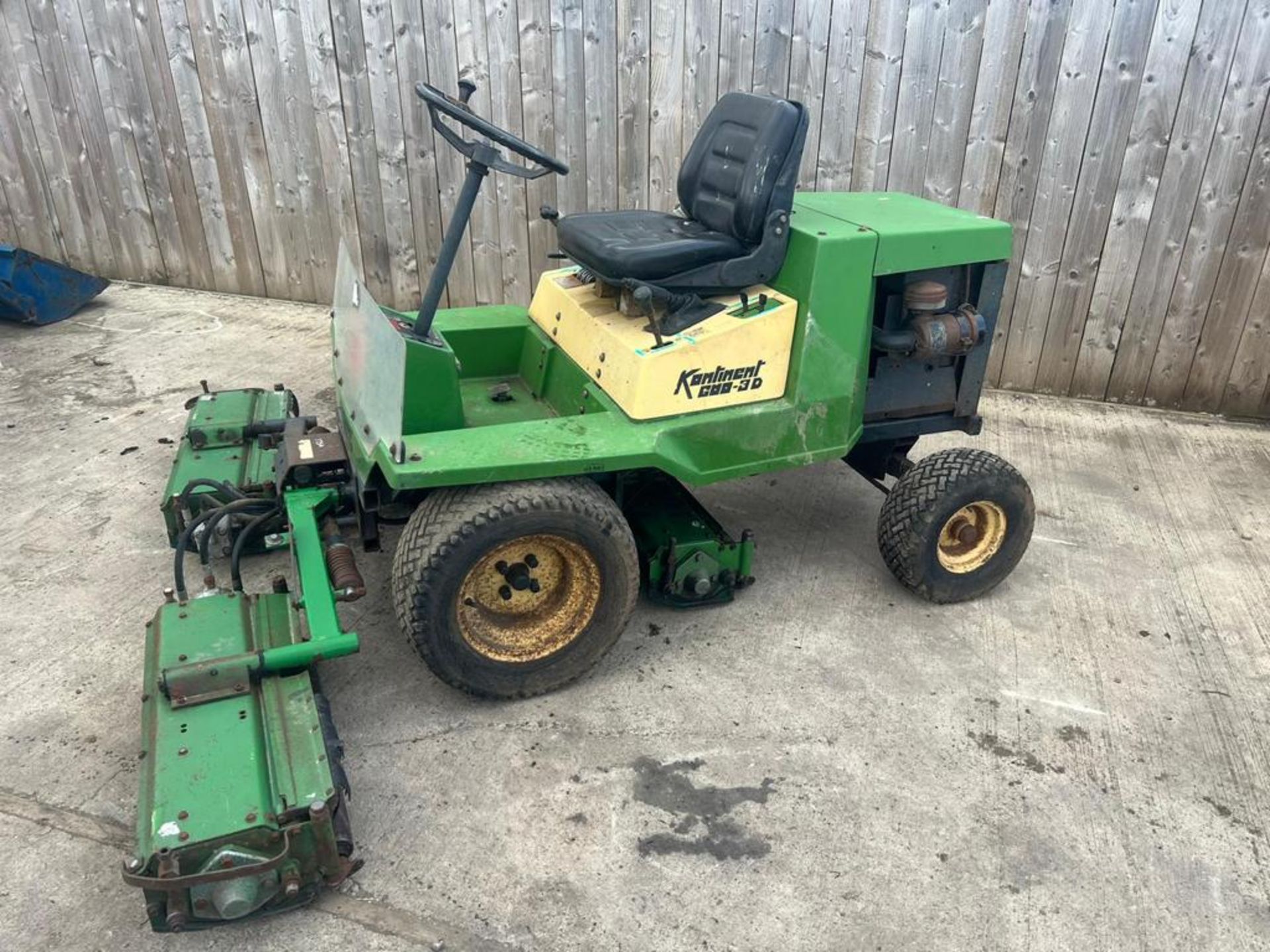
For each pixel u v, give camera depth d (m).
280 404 3.87
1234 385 4.90
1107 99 4.44
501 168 2.71
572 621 2.77
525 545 2.62
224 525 3.16
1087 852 2.35
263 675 2.31
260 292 6.21
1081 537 3.77
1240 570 3.58
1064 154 4.60
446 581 2.48
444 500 2.52
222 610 2.51
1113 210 4.65
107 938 2.06
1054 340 5.01
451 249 2.76
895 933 2.13
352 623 3.10
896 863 2.30
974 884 2.25
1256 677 3.01
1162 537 3.79
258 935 2.08
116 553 3.39
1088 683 2.95
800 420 2.91
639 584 2.89
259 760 2.09
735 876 2.25
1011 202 4.76
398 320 2.91
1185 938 2.14
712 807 2.44
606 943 2.09
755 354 2.80
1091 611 3.31
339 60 5.29
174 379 4.88
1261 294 4.66
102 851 2.26
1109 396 5.09
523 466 2.49
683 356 2.70
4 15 5.71
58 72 5.82
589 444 2.60
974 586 3.27
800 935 2.12
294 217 5.86
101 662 2.86
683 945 2.09
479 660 2.64
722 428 2.79
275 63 5.41
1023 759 2.64
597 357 2.91
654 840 2.34
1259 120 4.32
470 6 4.95
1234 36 4.21
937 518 3.07
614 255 2.73
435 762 2.55
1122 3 4.25
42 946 2.04
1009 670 3.00
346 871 2.13
